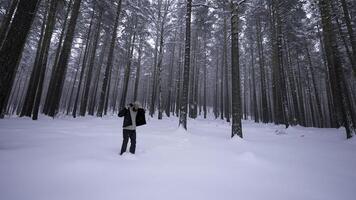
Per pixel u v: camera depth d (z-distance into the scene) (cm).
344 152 750
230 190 363
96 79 2777
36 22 1922
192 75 2555
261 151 712
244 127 1667
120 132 932
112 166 437
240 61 3506
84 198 293
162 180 384
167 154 581
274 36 2045
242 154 609
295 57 2791
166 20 2164
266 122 2312
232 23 1045
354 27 1952
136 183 360
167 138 854
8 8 1702
